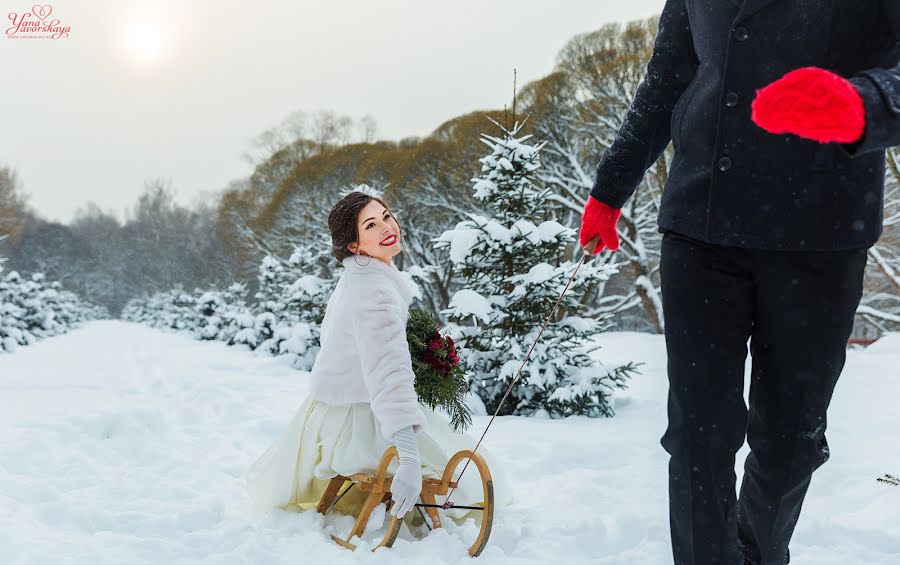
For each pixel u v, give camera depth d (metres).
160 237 74.31
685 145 2.13
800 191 1.91
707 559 2.07
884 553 2.76
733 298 2.05
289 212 35.03
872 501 3.42
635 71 24.12
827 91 1.43
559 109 25.52
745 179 1.96
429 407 3.34
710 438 2.06
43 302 25.58
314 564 2.60
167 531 3.08
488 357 7.16
